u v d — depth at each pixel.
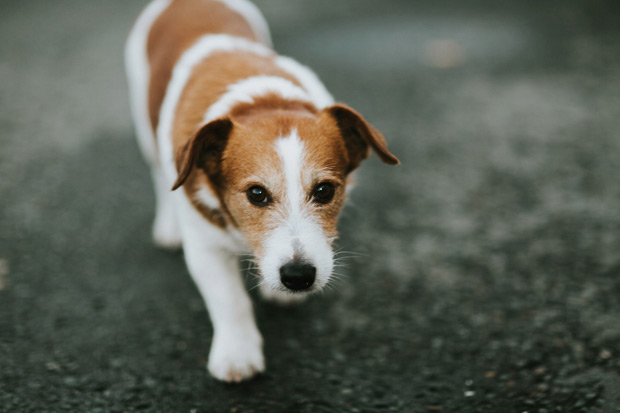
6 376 0.71
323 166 0.66
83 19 2.00
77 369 0.73
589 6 1.94
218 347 0.72
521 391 0.70
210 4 0.91
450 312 0.80
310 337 0.78
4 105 1.35
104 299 0.83
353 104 1.32
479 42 1.68
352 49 1.66
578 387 0.69
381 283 0.85
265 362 0.74
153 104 0.83
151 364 0.74
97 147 1.17
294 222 0.65
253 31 0.93
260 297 0.83
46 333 0.77
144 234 0.95
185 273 0.88
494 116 1.26
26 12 2.09
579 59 1.52
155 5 1.00
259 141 0.66
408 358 0.74
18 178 1.06
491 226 0.94
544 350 0.74
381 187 1.04
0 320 0.79
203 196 0.70
